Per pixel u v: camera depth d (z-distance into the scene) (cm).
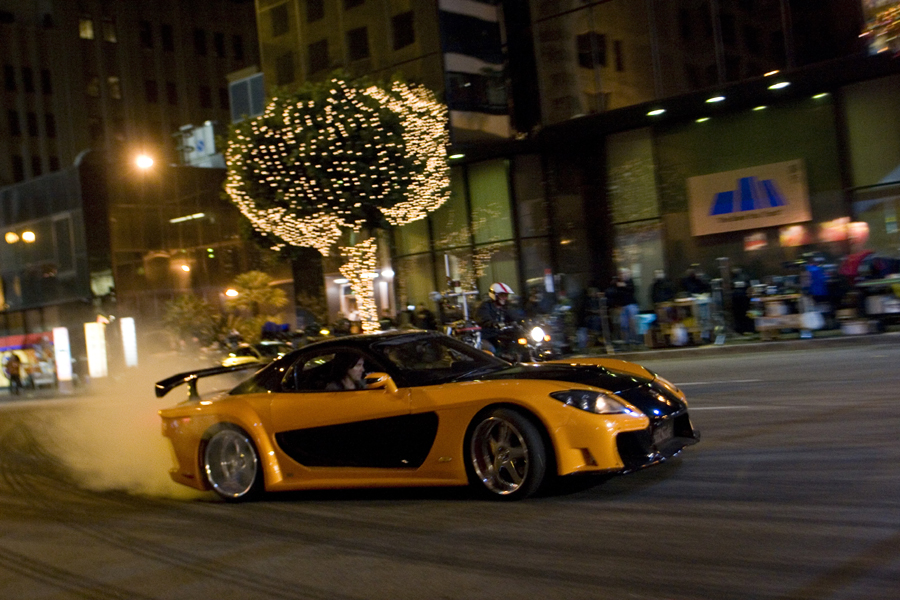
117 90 5519
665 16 1919
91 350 3441
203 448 691
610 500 538
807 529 438
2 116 5122
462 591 403
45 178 3603
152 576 488
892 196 1780
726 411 851
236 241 3794
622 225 2167
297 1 2617
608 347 1861
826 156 1859
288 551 509
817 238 1880
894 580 358
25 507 753
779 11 1748
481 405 554
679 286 2078
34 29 5297
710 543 432
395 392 595
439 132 2030
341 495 661
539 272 2295
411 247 2505
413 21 2311
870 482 518
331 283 2848
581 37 2048
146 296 3528
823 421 735
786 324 1561
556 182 2272
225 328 3073
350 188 1858
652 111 1981
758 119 1941
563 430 525
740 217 1978
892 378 950
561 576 407
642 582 387
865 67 1703
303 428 635
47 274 3628
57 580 503
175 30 5800
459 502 581
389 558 470
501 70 2188
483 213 2370
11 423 1755
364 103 1847
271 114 1883
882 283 1496
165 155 5634
